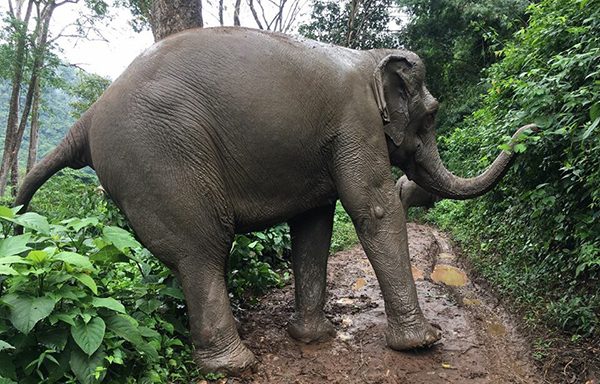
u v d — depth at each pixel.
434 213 9.27
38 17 17.11
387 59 3.31
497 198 5.84
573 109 3.53
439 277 5.34
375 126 3.17
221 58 2.92
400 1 14.68
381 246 3.18
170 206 2.82
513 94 4.77
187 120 2.81
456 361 3.21
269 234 5.16
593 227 3.47
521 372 3.14
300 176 3.16
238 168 2.99
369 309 4.09
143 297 3.14
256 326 3.74
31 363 2.28
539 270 4.27
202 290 2.95
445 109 13.15
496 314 4.12
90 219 2.90
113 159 2.84
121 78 2.96
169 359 2.99
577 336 3.34
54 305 2.32
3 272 2.11
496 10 11.55
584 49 3.60
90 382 2.32
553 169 3.91
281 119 2.94
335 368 3.14
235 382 2.91
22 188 3.18
